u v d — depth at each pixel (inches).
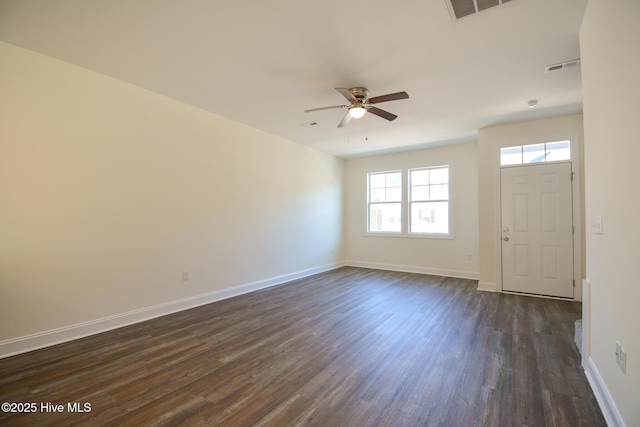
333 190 265.7
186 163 149.9
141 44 98.0
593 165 78.7
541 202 173.5
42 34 92.7
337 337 115.3
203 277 157.8
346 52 101.7
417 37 93.4
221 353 101.6
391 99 118.3
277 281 204.5
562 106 151.3
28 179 101.8
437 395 77.6
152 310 136.2
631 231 55.2
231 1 77.9
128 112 127.4
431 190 242.4
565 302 161.3
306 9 80.8
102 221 120.0
